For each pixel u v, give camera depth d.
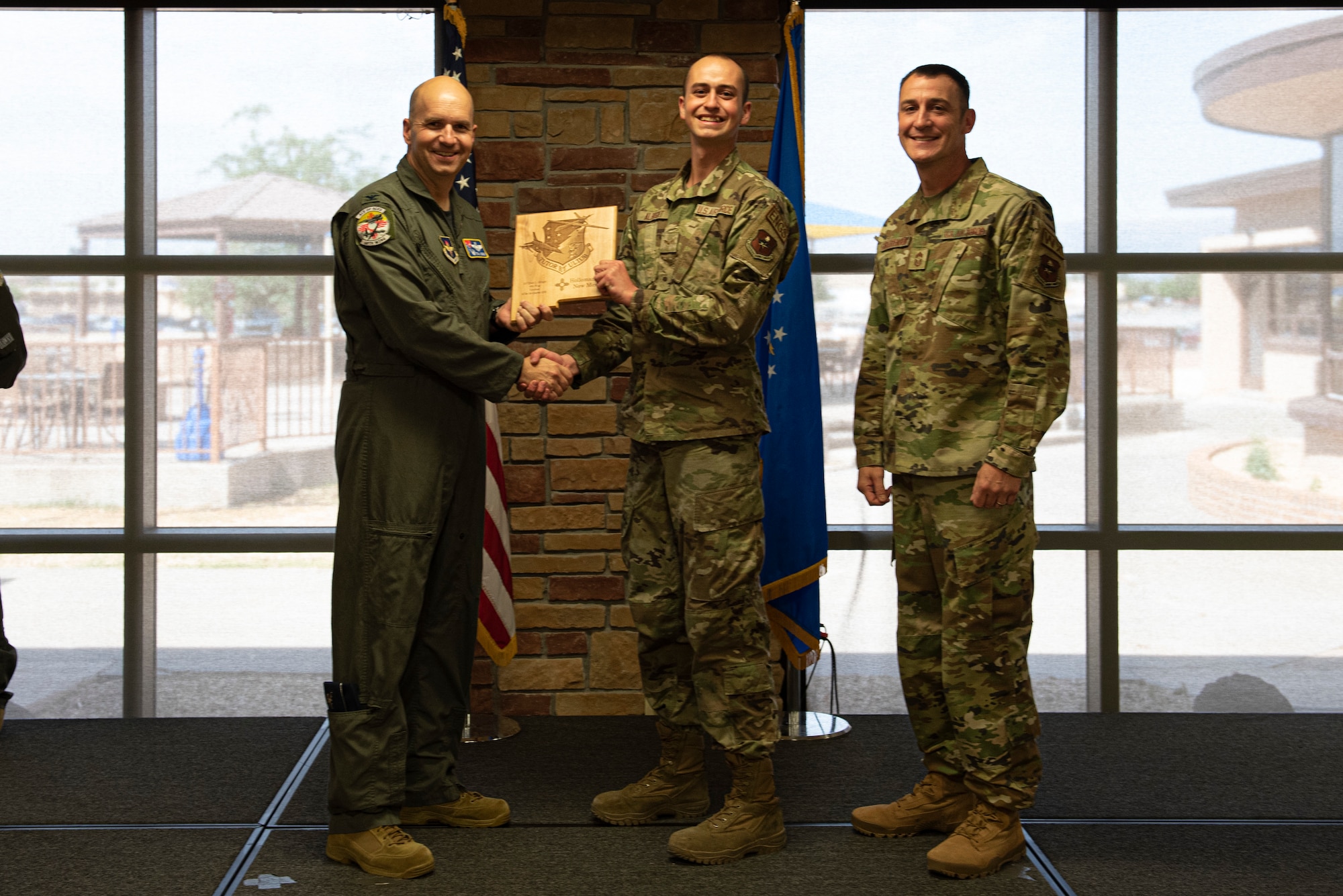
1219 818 2.60
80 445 3.75
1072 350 3.78
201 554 3.75
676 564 2.50
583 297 2.47
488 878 2.24
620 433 3.51
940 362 2.35
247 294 3.76
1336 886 2.21
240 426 3.78
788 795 2.77
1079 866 2.31
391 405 2.35
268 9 3.73
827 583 3.80
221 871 2.28
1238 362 3.76
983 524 2.29
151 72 3.72
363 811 2.29
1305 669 3.75
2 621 3.29
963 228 2.35
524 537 3.51
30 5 3.67
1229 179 3.73
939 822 2.50
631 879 2.24
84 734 3.28
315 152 3.76
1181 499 3.77
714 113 2.41
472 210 2.62
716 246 2.40
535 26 3.49
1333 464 3.76
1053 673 3.79
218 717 3.49
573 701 3.51
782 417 3.25
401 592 2.32
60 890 2.19
